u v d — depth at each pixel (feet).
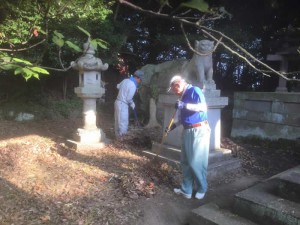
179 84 13.39
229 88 37.78
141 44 39.29
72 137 22.90
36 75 4.82
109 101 38.55
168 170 15.99
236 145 22.18
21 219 11.77
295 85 26.91
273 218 10.94
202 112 13.16
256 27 32.60
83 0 5.65
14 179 15.20
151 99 26.73
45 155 18.98
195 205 13.42
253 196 12.05
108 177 15.78
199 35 29.01
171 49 37.35
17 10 5.82
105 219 12.03
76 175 15.98
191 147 13.24
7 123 27.76
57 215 12.17
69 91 34.65
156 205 13.26
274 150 21.62
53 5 5.28
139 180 14.94
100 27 29.27
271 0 28.09
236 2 30.04
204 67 17.40
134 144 21.09
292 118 21.80
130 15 20.13
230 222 11.42
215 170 16.31
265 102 23.15
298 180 11.83
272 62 31.65
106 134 24.21
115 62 33.06
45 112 30.99
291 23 29.81
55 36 5.17
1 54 5.60
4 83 30.99
